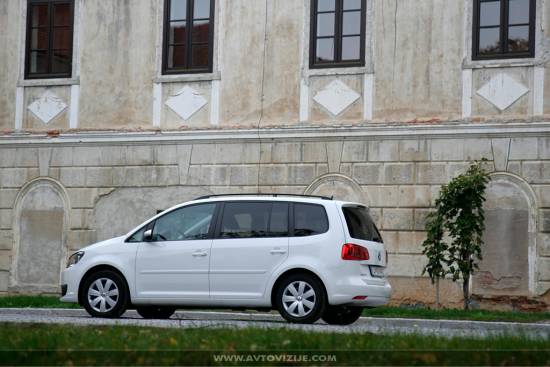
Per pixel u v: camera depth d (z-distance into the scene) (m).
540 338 12.34
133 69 26.81
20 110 27.62
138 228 18.20
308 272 16.88
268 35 25.69
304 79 25.28
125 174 26.62
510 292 23.36
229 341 11.74
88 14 27.33
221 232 17.55
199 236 17.67
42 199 27.33
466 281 22.41
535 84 23.56
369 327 16.69
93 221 26.83
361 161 24.64
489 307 23.47
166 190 26.23
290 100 25.38
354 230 17.11
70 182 27.08
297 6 25.52
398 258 24.23
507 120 23.59
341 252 16.78
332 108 25.00
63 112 27.34
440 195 22.91
